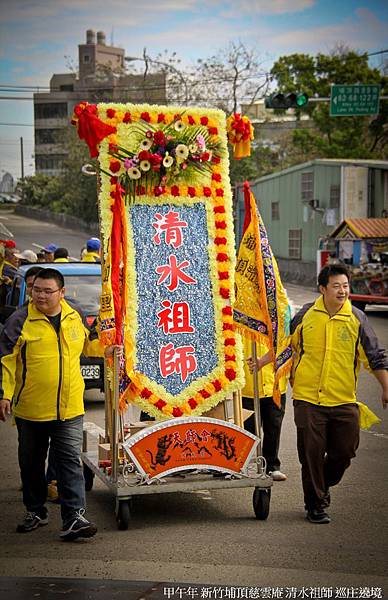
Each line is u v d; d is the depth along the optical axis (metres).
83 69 77.69
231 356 7.39
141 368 7.17
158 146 7.35
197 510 7.43
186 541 6.52
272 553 6.21
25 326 6.60
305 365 6.98
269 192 39.62
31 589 5.56
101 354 6.94
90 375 11.77
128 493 6.69
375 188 33.03
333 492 7.88
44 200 72.00
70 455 6.60
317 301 7.09
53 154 75.88
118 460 6.79
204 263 7.48
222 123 7.69
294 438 10.16
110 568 5.94
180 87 51.38
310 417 6.89
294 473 8.59
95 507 7.56
